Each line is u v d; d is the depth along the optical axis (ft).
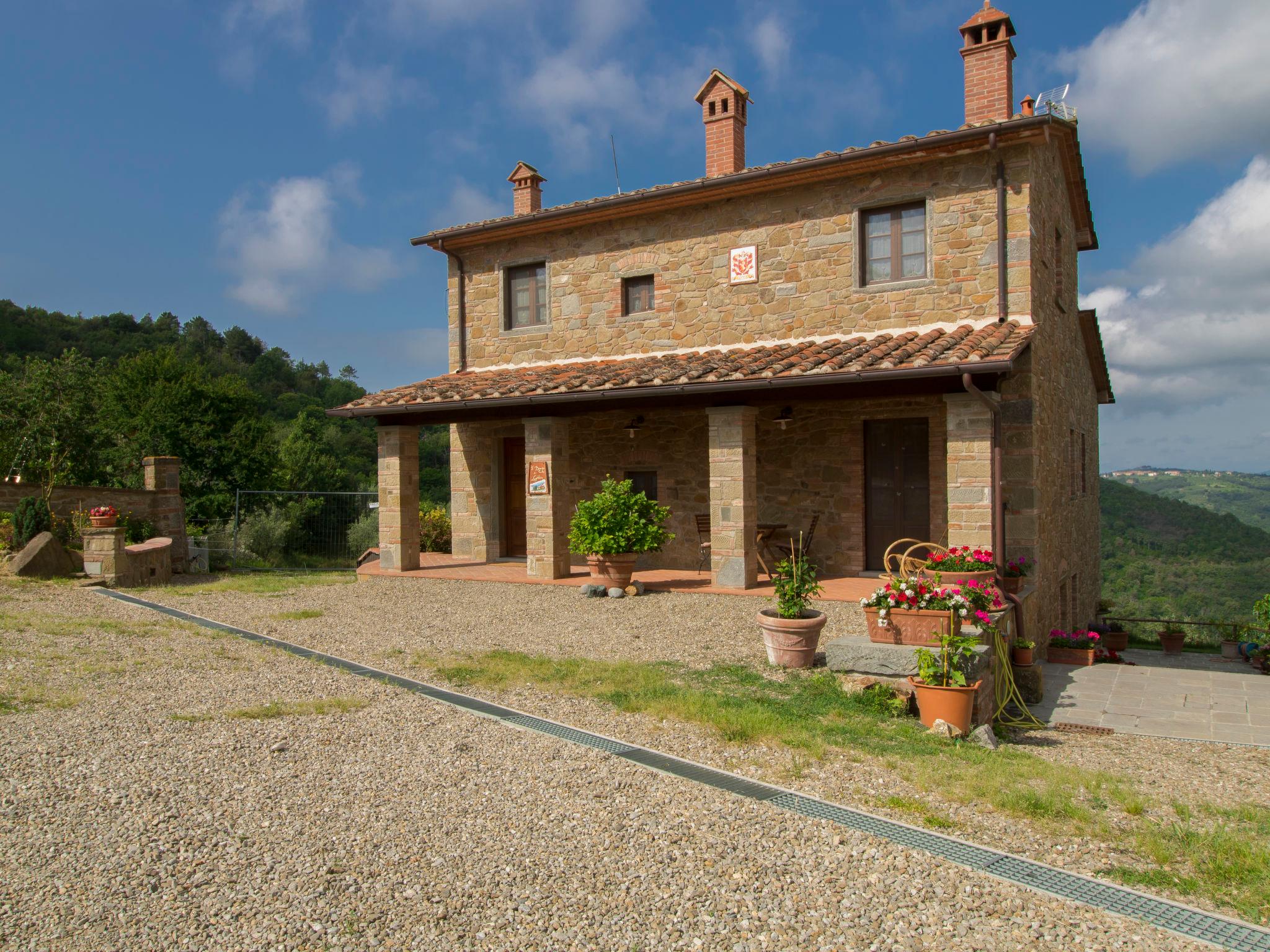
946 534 36.99
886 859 12.10
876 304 36.47
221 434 100.17
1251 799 16.35
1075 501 45.39
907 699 21.13
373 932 10.03
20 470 73.10
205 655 24.75
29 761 15.42
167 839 12.41
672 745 17.39
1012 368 30.12
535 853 12.17
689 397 35.47
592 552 35.01
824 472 39.45
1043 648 33.55
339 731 17.84
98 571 41.52
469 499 47.98
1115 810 14.96
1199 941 10.12
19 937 9.77
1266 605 37.22
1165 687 27.84
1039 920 10.54
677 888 11.19
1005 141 32.99
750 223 39.45
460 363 48.03
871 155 34.81
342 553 65.98
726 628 29.32
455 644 27.37
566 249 44.62
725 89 42.09
